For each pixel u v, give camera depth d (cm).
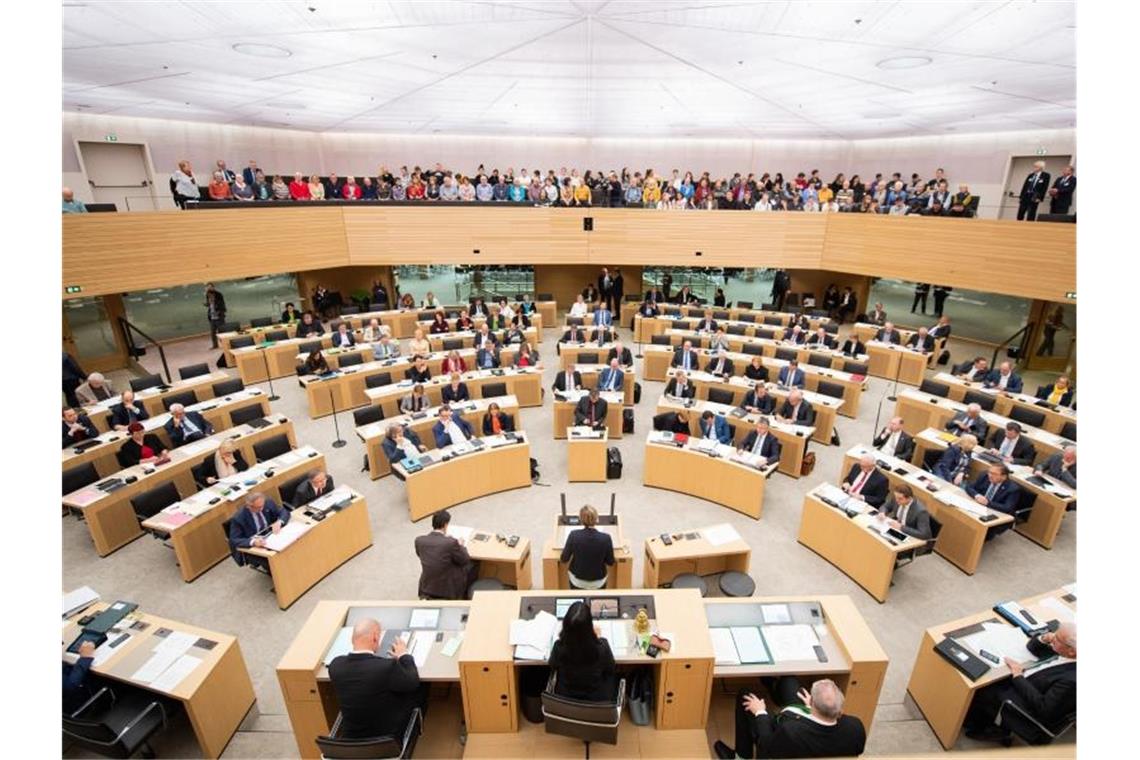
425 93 1341
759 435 889
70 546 786
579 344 1420
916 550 686
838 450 1054
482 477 891
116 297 1431
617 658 425
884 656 441
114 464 898
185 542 712
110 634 509
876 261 1634
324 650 454
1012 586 704
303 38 869
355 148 2173
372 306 1786
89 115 1572
